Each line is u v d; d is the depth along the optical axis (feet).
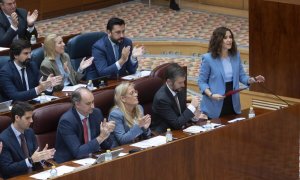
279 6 62.49
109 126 52.60
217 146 51.98
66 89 65.41
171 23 100.83
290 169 57.72
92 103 53.42
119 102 55.31
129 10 107.24
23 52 61.98
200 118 58.95
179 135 55.57
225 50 59.21
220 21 100.99
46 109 55.26
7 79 61.82
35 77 63.31
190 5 107.55
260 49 64.28
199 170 51.13
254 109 61.05
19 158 51.37
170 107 57.31
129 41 69.82
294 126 57.06
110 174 45.91
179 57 91.66
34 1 100.58
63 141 53.47
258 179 55.36
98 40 70.54
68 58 67.46
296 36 62.23
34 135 52.90
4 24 75.56
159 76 63.87
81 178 44.52
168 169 49.14
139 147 52.65
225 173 52.85
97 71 68.54
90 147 52.47
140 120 54.49
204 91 59.26
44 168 51.13
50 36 66.13
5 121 53.83
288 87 63.67
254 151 54.54
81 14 105.29
